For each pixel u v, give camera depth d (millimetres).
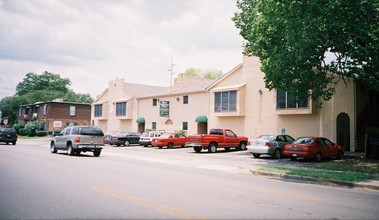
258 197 7816
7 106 90000
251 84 29531
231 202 7094
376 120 24766
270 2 15086
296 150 18828
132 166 14375
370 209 6949
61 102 64000
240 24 20688
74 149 20234
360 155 21359
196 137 25297
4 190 7910
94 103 53406
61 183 9000
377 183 10594
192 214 5910
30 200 6855
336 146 20047
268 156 22625
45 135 56688
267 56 17031
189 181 10156
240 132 30156
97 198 7102
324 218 6027
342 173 12797
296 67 15922
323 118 24281
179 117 37438
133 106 45406
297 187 9945
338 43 14711
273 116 27422
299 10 14055
